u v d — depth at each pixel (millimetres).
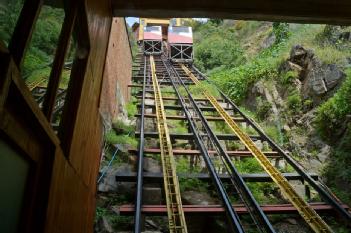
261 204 6125
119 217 5438
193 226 5523
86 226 3453
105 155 7328
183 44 20828
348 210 5938
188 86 13984
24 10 1729
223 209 5383
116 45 10102
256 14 4848
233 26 31250
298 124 9969
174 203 5406
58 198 2168
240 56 23469
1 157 1434
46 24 2744
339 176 7441
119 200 5992
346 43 11102
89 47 3211
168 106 10469
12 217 1617
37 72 2799
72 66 3010
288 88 11305
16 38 1673
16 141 1529
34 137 1773
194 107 10758
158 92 11859
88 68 3189
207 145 8711
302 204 5781
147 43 22844
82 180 3115
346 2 4855
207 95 12273
